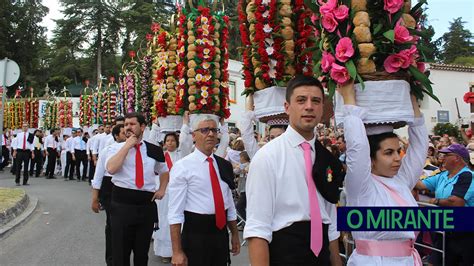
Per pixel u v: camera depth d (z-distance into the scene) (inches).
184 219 154.3
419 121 120.1
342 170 105.4
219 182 159.3
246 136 170.9
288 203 95.6
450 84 741.3
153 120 298.8
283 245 94.9
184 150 232.8
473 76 751.7
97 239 293.3
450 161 195.8
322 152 102.0
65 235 304.7
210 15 234.4
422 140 120.9
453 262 180.2
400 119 107.9
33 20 1726.1
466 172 190.2
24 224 339.0
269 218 95.0
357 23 107.8
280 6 157.3
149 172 186.7
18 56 1673.2
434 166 288.2
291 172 96.6
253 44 162.2
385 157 112.8
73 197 487.2
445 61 1614.2
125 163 183.9
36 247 271.0
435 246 191.5
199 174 155.6
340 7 109.0
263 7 157.6
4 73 449.4
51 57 1774.1
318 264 95.5
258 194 95.2
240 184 334.0
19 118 943.7
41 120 1055.6
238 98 821.2
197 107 226.2
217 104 229.1
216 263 155.1
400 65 107.7
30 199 449.1
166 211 252.2
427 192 223.1
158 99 273.3
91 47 1717.5
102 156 211.5
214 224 154.3
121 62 1668.3
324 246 98.7
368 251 109.8
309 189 96.8
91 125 722.8
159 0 1561.3
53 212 393.4
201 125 158.6
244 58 168.6
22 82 1688.0
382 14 110.4
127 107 407.5
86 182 663.8
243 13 171.2
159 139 292.4
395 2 107.6
